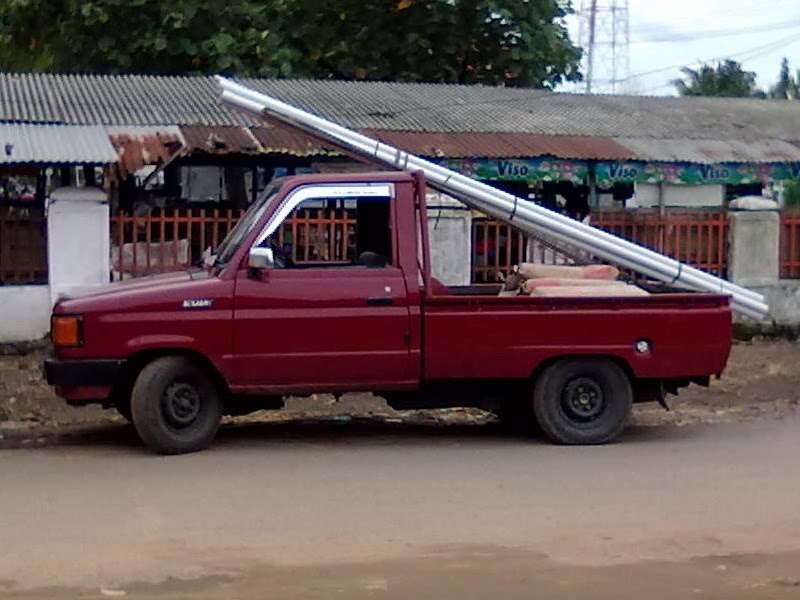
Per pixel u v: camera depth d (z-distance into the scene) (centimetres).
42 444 903
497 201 947
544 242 1039
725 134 1838
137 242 1375
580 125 1789
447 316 866
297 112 937
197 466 809
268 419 1041
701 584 562
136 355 841
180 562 586
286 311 847
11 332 1333
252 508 691
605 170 1672
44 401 1089
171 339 830
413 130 1653
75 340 824
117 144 1448
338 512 684
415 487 749
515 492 737
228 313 839
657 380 913
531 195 1812
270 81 1925
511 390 911
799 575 578
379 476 781
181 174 1720
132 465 813
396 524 659
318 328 849
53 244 1334
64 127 1468
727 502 715
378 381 863
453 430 981
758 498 726
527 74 2333
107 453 860
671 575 575
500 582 559
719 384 1225
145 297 830
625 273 1109
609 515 682
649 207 1923
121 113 1573
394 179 871
